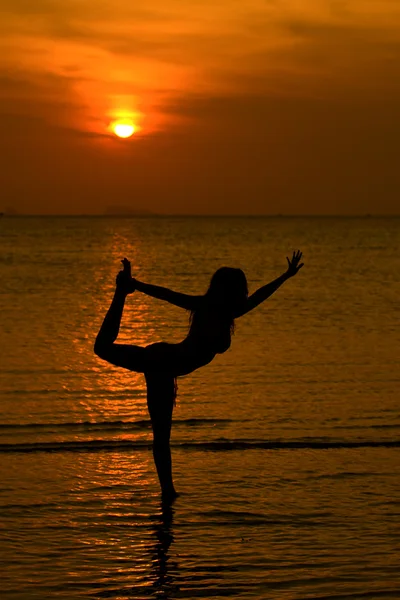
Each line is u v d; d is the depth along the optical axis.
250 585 7.11
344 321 25.03
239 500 9.20
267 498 9.28
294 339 21.19
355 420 12.73
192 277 46.38
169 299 9.20
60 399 14.18
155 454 9.33
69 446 11.33
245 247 86.38
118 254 70.62
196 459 10.71
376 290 36.22
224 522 8.55
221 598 6.86
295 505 9.06
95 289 36.44
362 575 7.32
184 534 8.23
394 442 11.55
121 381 15.77
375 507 9.02
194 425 12.35
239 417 12.85
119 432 12.08
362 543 8.03
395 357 18.48
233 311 9.30
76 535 8.17
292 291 35.56
